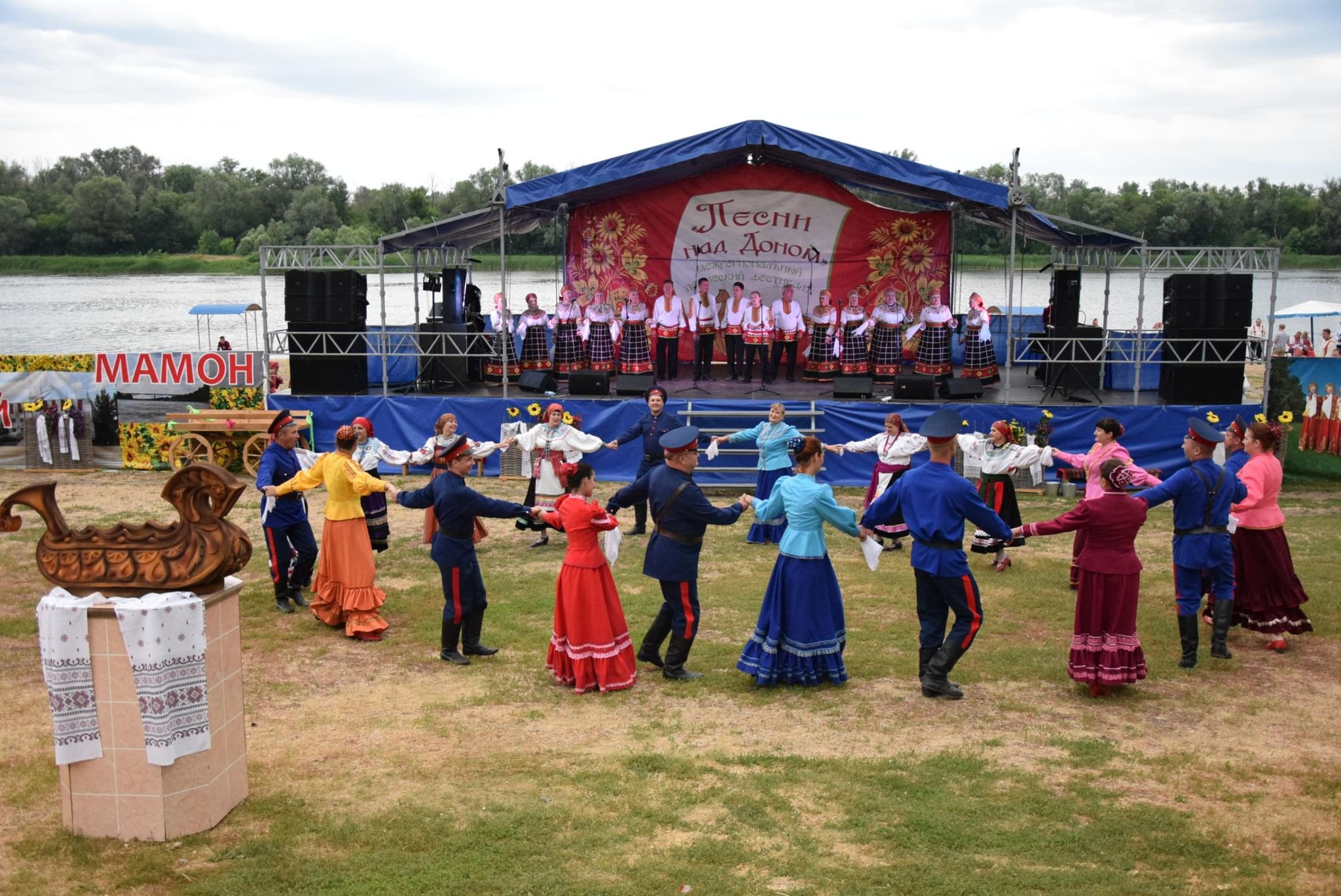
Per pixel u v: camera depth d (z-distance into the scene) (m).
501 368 19.30
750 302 19.05
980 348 18.48
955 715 7.33
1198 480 8.30
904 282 20.41
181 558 5.46
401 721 7.20
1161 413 16.02
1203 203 54.19
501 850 5.36
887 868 5.19
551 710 7.43
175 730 5.36
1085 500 7.66
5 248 82.94
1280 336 25.86
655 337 19.88
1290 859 5.34
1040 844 5.45
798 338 19.80
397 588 10.64
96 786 5.40
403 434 16.72
